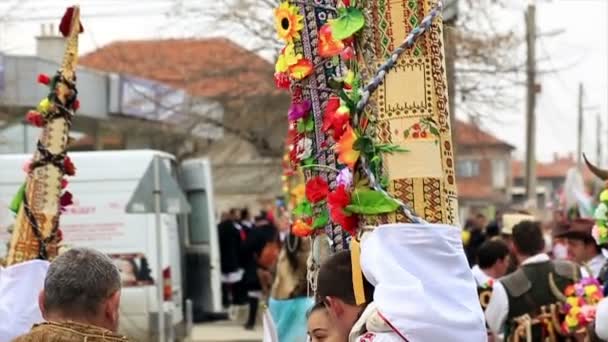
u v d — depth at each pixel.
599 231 6.43
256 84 25.66
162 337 13.05
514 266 8.62
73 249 3.76
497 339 7.15
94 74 25.52
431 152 3.58
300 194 5.04
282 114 25.70
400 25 3.66
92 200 14.22
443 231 3.44
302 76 4.24
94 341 3.54
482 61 21.36
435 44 3.65
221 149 33.22
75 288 3.60
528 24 23.34
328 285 3.59
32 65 22.06
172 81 28.81
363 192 3.55
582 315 6.48
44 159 5.73
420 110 3.60
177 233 15.34
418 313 3.30
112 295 3.67
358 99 3.60
